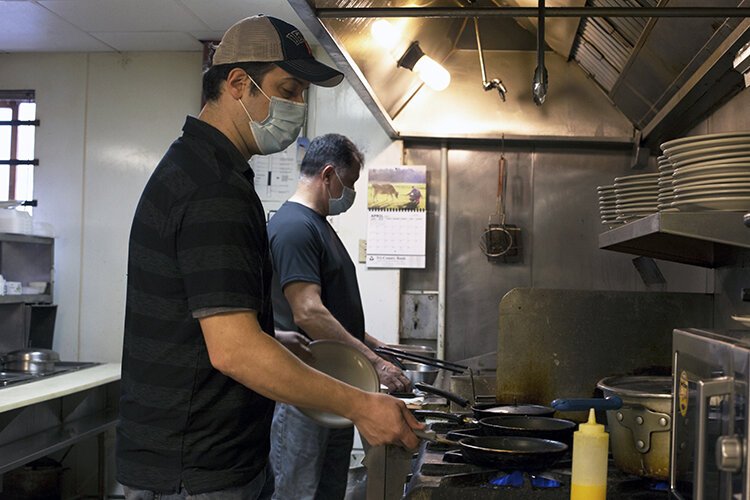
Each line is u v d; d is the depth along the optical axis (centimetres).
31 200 450
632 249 277
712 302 259
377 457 176
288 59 161
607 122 389
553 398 258
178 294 149
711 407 123
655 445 171
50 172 450
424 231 402
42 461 421
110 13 385
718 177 170
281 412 271
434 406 277
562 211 401
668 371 256
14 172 455
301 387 148
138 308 152
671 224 176
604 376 257
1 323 420
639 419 173
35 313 445
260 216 157
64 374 396
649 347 257
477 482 170
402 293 408
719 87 246
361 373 213
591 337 258
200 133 156
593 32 310
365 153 407
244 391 155
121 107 447
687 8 190
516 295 260
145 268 150
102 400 443
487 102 396
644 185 219
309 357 212
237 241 146
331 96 413
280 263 276
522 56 395
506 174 404
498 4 338
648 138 359
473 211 405
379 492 176
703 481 119
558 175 402
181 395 149
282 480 271
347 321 295
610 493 169
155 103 446
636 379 204
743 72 201
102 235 447
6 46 439
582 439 140
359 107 411
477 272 405
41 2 370
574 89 392
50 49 444
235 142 165
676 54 242
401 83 351
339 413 154
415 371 323
